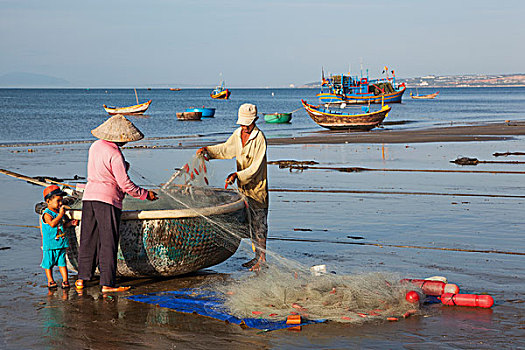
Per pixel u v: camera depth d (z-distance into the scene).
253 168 6.51
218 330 4.65
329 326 4.70
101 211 5.71
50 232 5.86
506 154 19.12
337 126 35.38
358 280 5.43
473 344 4.29
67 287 5.95
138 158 18.98
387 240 7.72
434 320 4.82
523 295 5.44
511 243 7.46
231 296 5.41
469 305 5.14
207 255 6.18
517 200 10.70
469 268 6.35
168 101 117.69
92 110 71.88
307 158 18.73
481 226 8.49
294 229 8.47
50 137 31.28
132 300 5.50
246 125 6.60
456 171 15.05
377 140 26.19
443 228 8.40
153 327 4.75
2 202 10.87
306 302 5.16
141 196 5.88
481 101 107.81
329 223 8.86
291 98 143.75
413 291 5.23
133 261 5.95
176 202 6.70
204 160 7.04
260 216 6.78
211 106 91.50
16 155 20.25
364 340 4.38
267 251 6.78
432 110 68.00
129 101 115.38
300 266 6.28
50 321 4.91
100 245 5.76
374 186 12.62
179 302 5.37
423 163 17.03
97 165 5.75
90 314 5.09
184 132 36.41
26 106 84.56
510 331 4.54
